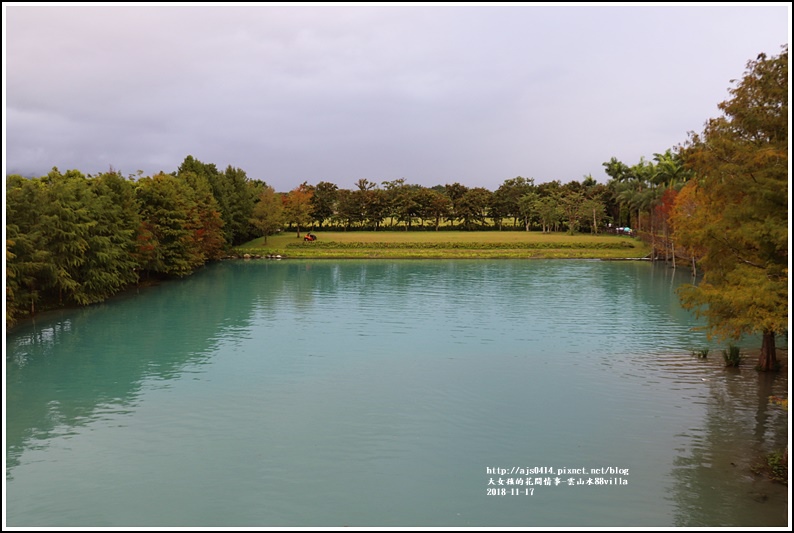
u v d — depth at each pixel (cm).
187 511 1852
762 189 2269
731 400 2819
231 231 11406
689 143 2828
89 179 7031
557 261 10694
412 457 2255
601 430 2488
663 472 2094
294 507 1886
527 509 1858
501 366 3494
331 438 2433
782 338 4119
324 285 7319
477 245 12100
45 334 4434
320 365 3534
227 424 2588
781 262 2394
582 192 16038
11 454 2272
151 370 3434
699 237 2706
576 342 4116
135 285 7225
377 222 17200
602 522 1772
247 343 4119
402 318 5056
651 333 4406
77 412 2733
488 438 2428
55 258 5134
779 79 2350
